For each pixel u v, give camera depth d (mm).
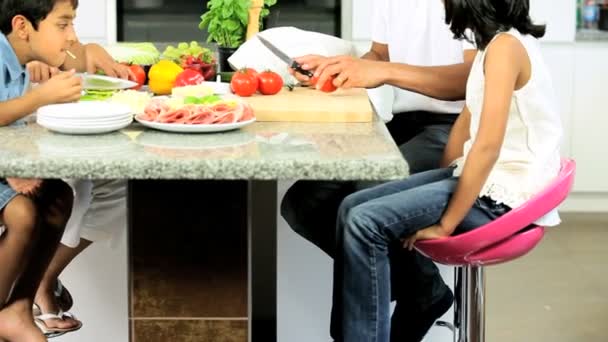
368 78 2631
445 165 2697
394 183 2475
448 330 2982
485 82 2215
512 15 2301
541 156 2305
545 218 2281
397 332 2736
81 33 4781
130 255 2156
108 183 2797
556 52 5145
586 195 5438
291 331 2936
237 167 1874
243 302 2180
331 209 2779
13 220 2232
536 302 4000
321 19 4945
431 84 2711
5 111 2230
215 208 2146
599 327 3703
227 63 3043
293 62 2658
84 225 2791
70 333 2852
